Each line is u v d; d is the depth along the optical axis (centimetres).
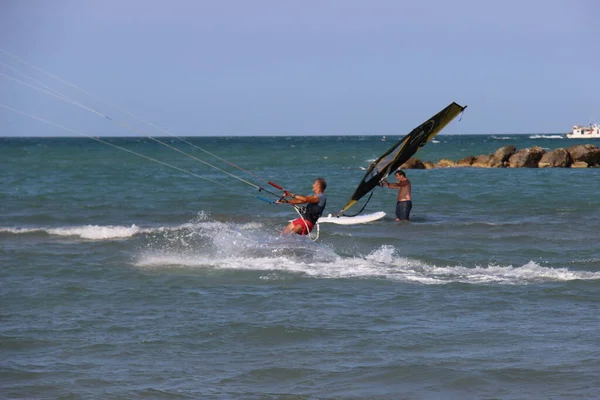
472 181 13650
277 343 3378
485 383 2836
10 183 13350
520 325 3650
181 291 4466
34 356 3188
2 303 4141
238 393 2761
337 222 8031
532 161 18112
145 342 3391
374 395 2741
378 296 4309
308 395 2744
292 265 5281
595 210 8988
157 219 8381
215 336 3491
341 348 3291
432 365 3041
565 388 2766
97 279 4831
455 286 4591
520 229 7425
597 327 3603
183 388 2808
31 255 5759
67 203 9981
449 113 5878
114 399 2692
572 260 5622
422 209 9344
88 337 3472
